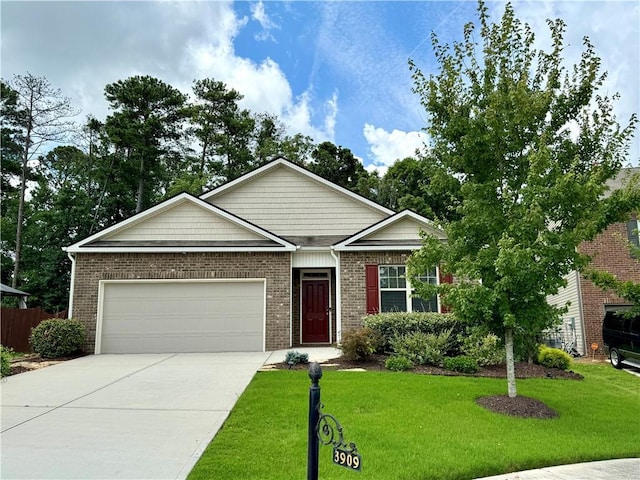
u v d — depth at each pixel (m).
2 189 30.36
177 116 34.41
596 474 4.88
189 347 13.20
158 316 13.30
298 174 16.12
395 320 11.54
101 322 13.17
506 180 7.36
